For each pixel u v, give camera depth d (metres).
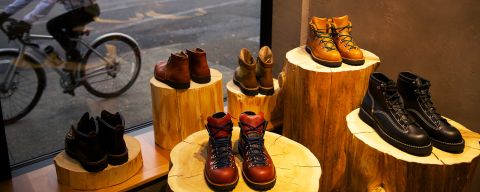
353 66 2.13
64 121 3.51
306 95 2.15
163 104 2.22
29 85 3.38
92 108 3.67
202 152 1.87
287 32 2.77
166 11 4.85
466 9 1.97
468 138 1.77
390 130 1.70
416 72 2.23
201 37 4.34
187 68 2.15
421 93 1.75
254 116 1.75
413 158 1.62
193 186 1.63
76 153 1.96
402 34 2.24
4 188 1.97
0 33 3.06
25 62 3.25
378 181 1.72
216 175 1.59
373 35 2.38
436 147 1.69
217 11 4.87
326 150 2.24
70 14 3.22
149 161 2.20
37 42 3.24
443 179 1.61
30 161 2.26
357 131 1.81
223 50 4.11
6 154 2.01
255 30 4.35
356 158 1.79
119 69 3.70
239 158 1.81
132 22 4.55
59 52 3.38
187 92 2.18
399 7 2.22
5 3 3.02
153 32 4.40
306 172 1.73
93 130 2.01
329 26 2.24
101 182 1.93
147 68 3.98
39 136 3.31
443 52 2.10
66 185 1.95
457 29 2.02
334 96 2.11
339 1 2.49
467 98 2.07
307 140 2.26
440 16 2.07
